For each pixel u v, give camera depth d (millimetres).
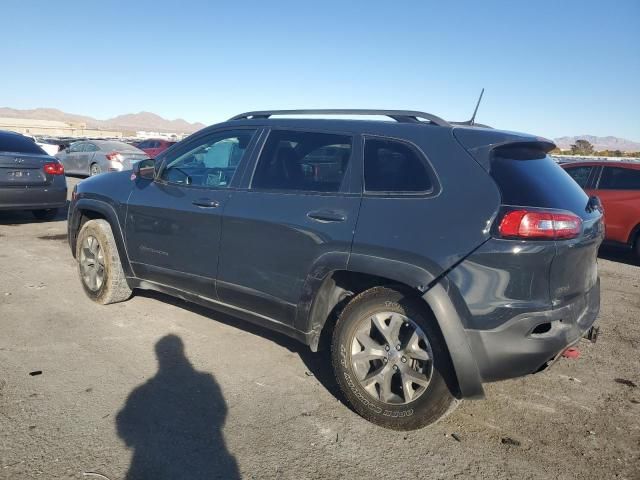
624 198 8242
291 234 3441
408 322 3021
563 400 3598
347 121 3566
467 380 2816
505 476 2736
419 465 2803
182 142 4477
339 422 3186
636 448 3035
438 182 3016
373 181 3246
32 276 5953
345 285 3451
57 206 9062
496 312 2752
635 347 4625
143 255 4520
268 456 2820
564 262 2848
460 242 2832
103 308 4973
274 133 3859
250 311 3818
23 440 2828
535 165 3172
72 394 3348
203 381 3627
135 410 3199
